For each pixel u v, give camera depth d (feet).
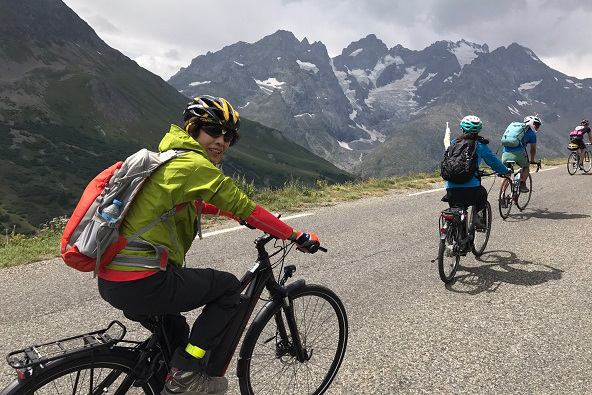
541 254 24.45
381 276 20.80
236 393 11.74
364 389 12.05
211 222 31.78
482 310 17.16
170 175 7.66
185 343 8.93
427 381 12.44
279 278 10.39
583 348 14.20
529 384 12.30
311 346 10.99
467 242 21.74
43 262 22.74
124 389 8.23
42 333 14.88
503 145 33.22
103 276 7.59
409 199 42.65
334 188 49.03
